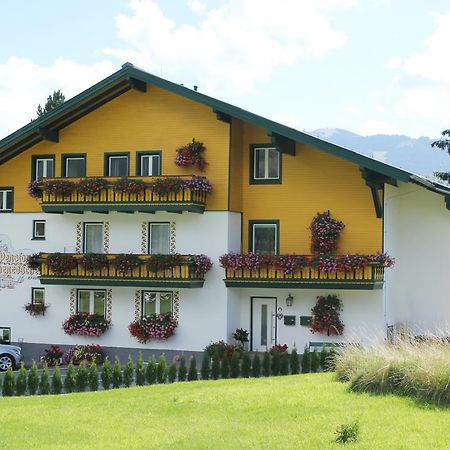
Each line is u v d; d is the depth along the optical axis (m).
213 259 27.27
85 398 15.91
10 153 30.25
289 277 26.27
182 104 27.81
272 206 27.55
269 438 11.17
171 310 27.83
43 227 30.00
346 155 25.05
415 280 27.66
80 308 29.20
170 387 16.78
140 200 27.25
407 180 24.42
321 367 21.70
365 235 26.27
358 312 26.14
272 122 25.80
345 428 10.87
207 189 26.97
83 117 29.23
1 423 13.40
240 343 27.27
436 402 12.68
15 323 30.14
